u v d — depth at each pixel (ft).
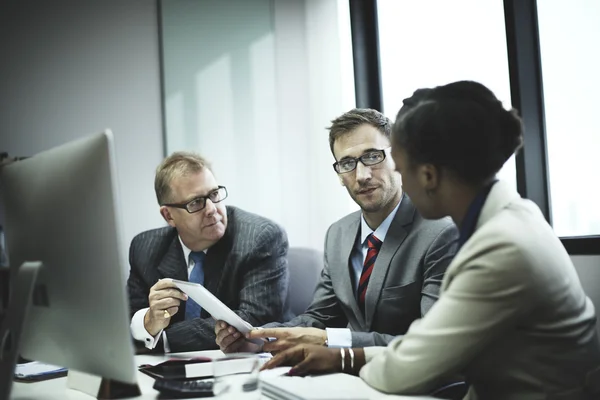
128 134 9.67
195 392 3.55
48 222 3.50
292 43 10.51
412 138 3.68
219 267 6.66
